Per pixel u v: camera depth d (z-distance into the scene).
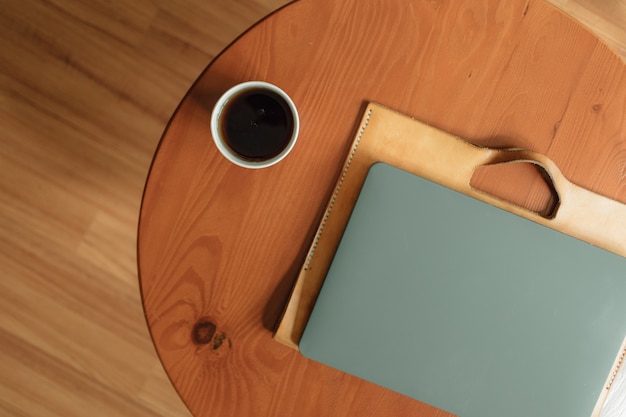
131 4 1.01
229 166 0.59
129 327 1.02
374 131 0.60
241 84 0.52
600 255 0.59
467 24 0.60
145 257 0.59
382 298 0.58
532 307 0.59
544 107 0.61
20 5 1.00
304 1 0.59
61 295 1.02
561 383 0.59
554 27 0.61
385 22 0.60
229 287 0.60
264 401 0.60
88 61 1.01
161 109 1.02
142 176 1.02
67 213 1.02
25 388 1.02
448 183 0.60
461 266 0.58
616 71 0.61
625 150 0.62
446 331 0.59
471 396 0.59
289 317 0.59
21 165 1.01
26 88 1.01
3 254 1.01
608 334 0.59
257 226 0.60
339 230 0.60
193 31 1.01
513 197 0.62
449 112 0.61
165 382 1.03
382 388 0.62
